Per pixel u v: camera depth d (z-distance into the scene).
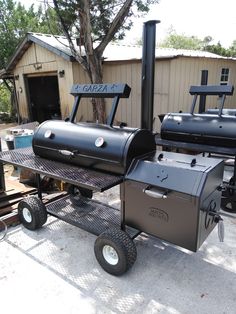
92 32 6.48
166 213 1.88
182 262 2.35
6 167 5.18
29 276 2.21
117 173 2.15
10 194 3.30
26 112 9.84
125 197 2.11
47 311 1.87
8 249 2.56
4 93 14.91
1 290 2.06
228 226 2.97
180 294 1.99
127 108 7.48
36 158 2.73
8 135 5.71
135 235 2.29
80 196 3.22
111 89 2.41
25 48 8.48
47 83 10.24
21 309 1.89
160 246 2.57
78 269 2.29
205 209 1.82
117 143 2.12
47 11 6.53
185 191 1.74
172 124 3.99
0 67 13.29
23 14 14.59
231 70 9.45
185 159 2.09
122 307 1.89
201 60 7.77
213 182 1.88
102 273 2.23
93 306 1.91
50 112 10.58
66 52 6.85
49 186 3.80
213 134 3.56
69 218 2.68
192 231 1.79
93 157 2.24
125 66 7.09
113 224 2.54
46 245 2.63
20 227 2.97
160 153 2.29
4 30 13.55
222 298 1.95
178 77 6.96
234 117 3.59
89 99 7.48
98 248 2.22
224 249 2.54
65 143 2.45
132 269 2.27
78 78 7.20
